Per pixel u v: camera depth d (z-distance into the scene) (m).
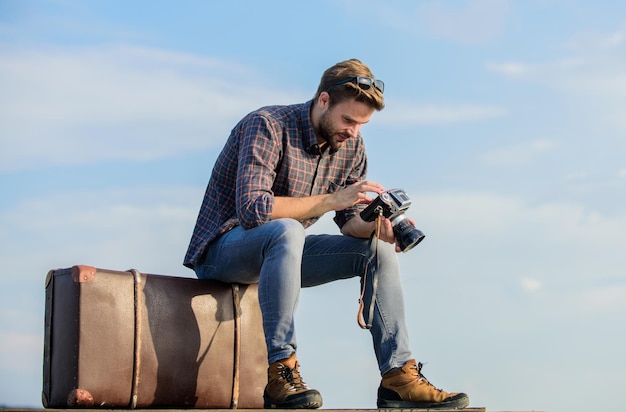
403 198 3.47
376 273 3.46
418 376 3.39
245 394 3.52
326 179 3.66
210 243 3.53
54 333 3.19
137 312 3.23
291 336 3.21
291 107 3.57
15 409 2.68
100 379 3.12
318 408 3.16
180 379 3.34
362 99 3.40
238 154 3.52
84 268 3.14
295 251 3.23
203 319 3.43
